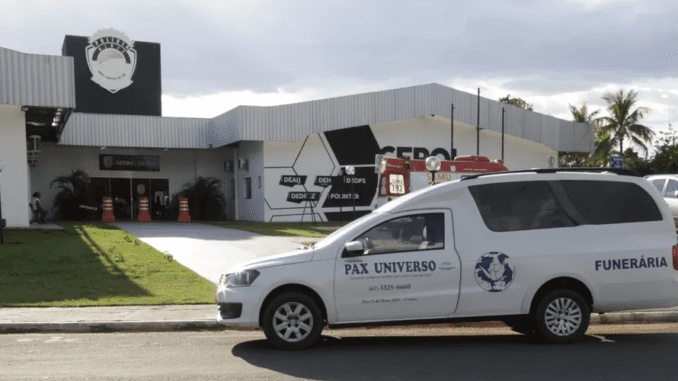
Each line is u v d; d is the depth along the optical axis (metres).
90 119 31.22
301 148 30.69
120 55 37.47
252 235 20.81
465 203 6.95
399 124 33.06
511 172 7.12
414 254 6.75
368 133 32.31
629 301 6.96
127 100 37.59
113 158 34.44
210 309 9.10
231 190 36.03
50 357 6.38
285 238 19.56
